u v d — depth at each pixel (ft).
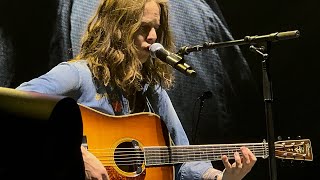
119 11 12.55
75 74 11.80
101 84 12.12
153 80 13.17
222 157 12.69
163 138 12.59
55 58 17.94
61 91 11.40
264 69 12.08
